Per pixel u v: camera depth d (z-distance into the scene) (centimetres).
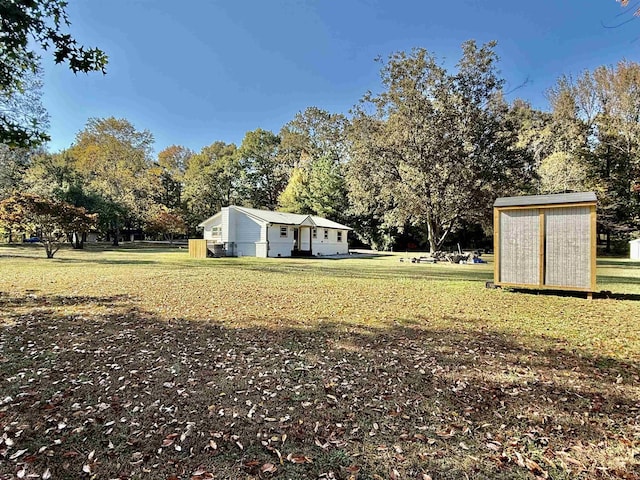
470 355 397
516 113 2230
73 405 275
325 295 771
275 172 4219
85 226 1805
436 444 230
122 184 3216
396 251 3388
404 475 200
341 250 2980
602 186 2625
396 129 2033
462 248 3459
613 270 1445
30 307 618
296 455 218
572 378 336
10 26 379
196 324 521
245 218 2359
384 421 258
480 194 2002
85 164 3244
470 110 1978
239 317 566
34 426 245
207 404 282
